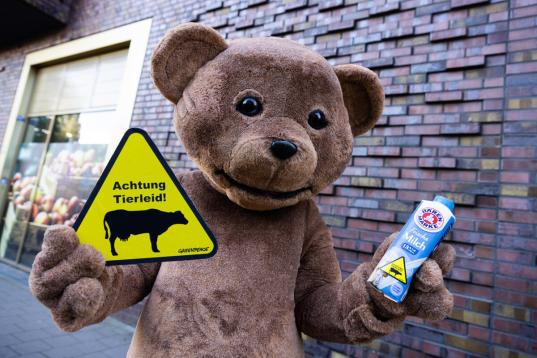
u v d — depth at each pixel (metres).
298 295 1.25
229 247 1.16
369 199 2.67
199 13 3.99
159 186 0.99
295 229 1.24
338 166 1.20
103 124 4.96
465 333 2.20
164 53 1.19
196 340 1.04
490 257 2.20
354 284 1.04
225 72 1.12
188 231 1.00
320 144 1.14
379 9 2.82
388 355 2.39
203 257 1.00
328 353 2.60
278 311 1.13
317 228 1.33
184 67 1.23
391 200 2.58
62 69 5.73
